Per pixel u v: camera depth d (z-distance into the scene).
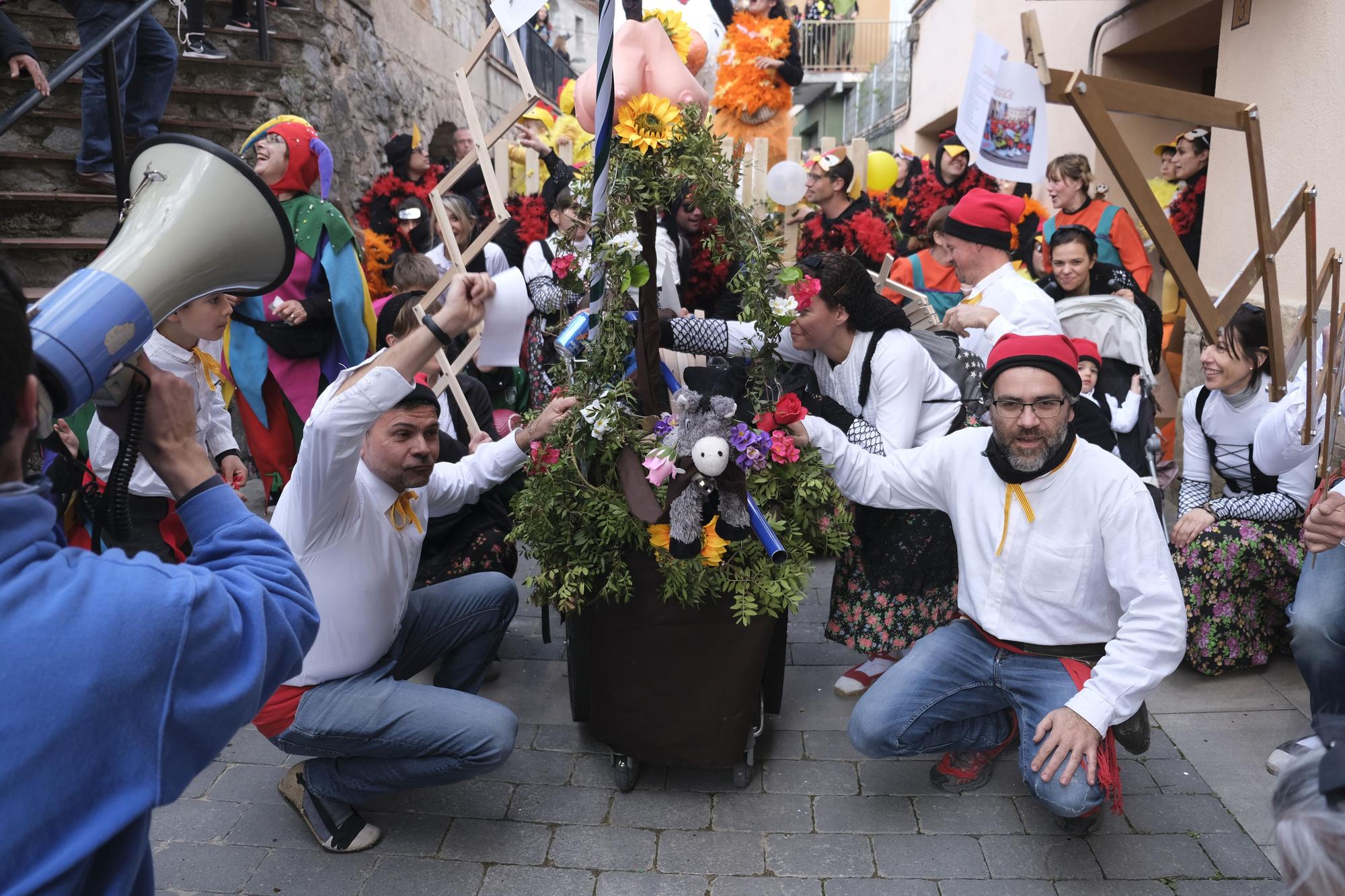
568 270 2.78
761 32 6.37
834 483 2.90
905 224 7.70
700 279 5.04
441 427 3.90
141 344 1.37
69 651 1.08
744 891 2.57
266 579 1.37
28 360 1.12
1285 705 3.44
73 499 1.77
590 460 2.85
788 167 4.77
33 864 1.06
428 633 3.07
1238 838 2.74
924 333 3.60
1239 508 3.56
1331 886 1.10
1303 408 3.09
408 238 6.55
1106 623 2.72
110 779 1.11
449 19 10.58
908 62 14.56
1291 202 2.77
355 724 2.60
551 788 3.02
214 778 3.06
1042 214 7.25
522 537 2.97
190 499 1.43
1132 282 4.63
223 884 2.60
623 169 2.61
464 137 7.39
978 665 2.81
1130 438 4.04
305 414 4.41
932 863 2.67
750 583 2.76
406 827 2.83
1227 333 3.47
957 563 3.32
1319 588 2.92
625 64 2.63
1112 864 2.65
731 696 2.85
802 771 3.11
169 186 1.45
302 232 4.24
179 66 6.36
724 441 2.57
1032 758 2.63
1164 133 7.65
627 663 2.86
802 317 3.17
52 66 5.81
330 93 7.16
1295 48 4.89
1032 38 2.58
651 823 2.86
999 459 2.65
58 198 5.40
